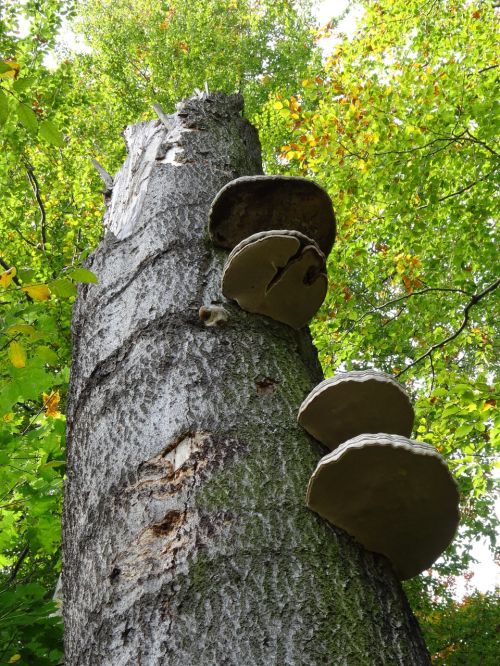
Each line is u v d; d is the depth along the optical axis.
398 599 1.90
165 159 3.68
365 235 9.62
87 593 1.91
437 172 9.12
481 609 12.27
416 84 8.61
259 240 2.55
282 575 1.75
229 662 1.57
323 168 9.48
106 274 2.96
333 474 1.87
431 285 9.60
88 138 15.41
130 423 2.22
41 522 4.49
